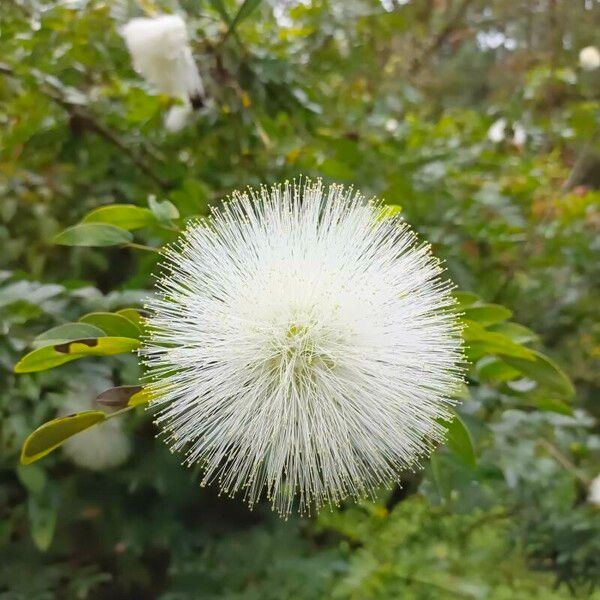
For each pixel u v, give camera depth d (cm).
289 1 38
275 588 27
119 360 24
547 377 19
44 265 31
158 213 19
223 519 29
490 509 31
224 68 28
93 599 30
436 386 16
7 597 27
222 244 16
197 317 16
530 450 26
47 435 15
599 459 30
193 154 31
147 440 27
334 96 37
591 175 56
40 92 29
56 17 29
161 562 31
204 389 16
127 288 24
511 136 45
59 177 31
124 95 31
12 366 23
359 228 17
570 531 30
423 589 29
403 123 40
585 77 50
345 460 16
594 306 43
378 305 16
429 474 23
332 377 16
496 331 20
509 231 36
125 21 28
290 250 16
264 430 15
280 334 16
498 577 31
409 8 53
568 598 30
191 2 28
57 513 27
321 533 32
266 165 30
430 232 33
